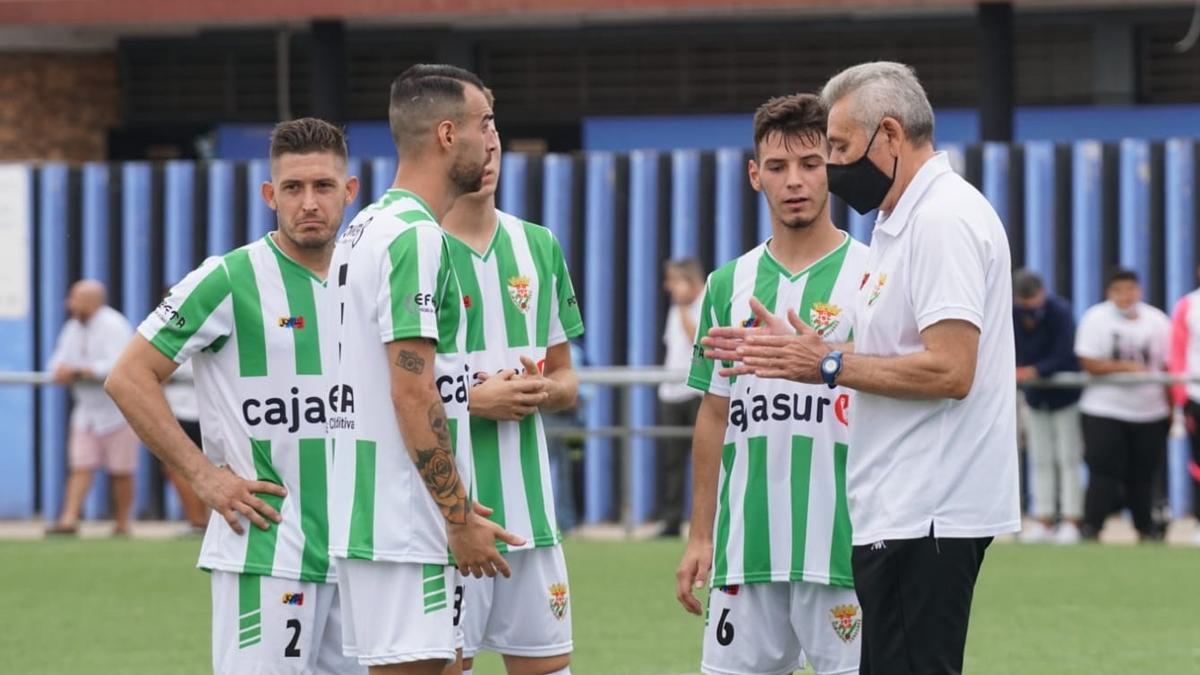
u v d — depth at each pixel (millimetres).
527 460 22172
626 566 43375
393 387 18531
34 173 56062
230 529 21672
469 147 19234
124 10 57250
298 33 63500
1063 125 60719
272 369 21781
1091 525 47750
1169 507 51062
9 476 55219
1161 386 47000
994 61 53344
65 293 56031
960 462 18625
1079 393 47594
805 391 22078
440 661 19125
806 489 22109
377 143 63938
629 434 48938
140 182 56000
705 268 53750
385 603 18969
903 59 61031
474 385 22062
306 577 21547
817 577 22031
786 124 21969
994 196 52094
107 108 66438
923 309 18406
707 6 54688
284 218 21656
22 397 55094
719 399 22750
